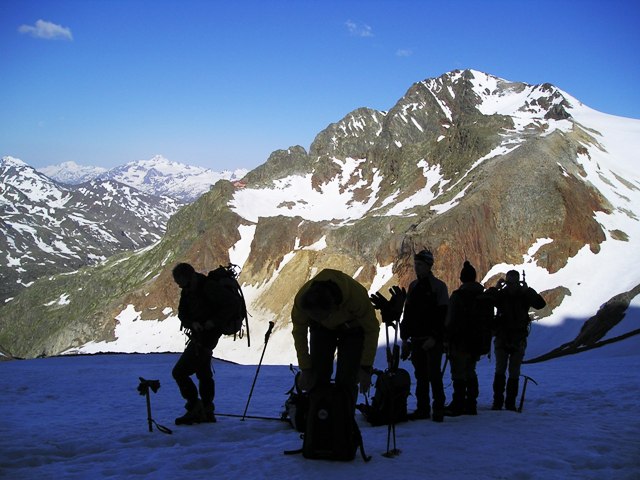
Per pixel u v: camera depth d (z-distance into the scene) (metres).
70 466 6.47
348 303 6.67
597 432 8.08
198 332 8.97
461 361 10.04
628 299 77.81
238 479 5.87
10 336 160.12
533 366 26.92
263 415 10.21
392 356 9.45
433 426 8.79
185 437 8.12
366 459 6.54
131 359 27.19
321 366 6.83
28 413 10.70
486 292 10.09
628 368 21.30
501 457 6.66
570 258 102.62
